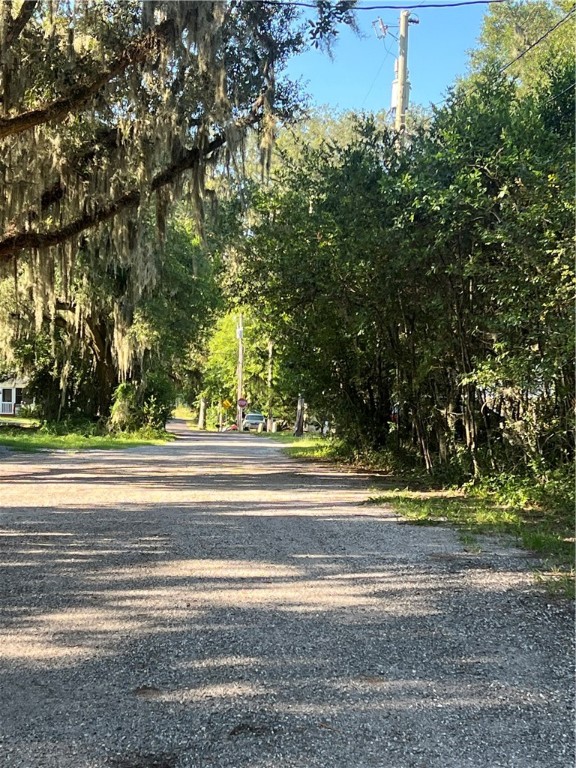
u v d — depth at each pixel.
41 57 10.38
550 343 9.25
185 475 15.45
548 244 9.24
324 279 14.11
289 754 3.01
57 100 10.59
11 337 27.08
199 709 3.43
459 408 13.72
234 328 57.41
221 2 10.34
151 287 22.08
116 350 27.64
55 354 29.69
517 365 9.77
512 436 11.38
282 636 4.48
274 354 21.45
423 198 10.55
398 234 11.74
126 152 12.23
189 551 6.98
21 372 32.94
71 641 4.36
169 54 10.48
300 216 14.32
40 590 5.50
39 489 12.14
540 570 6.23
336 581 5.86
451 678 3.83
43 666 3.96
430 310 12.77
